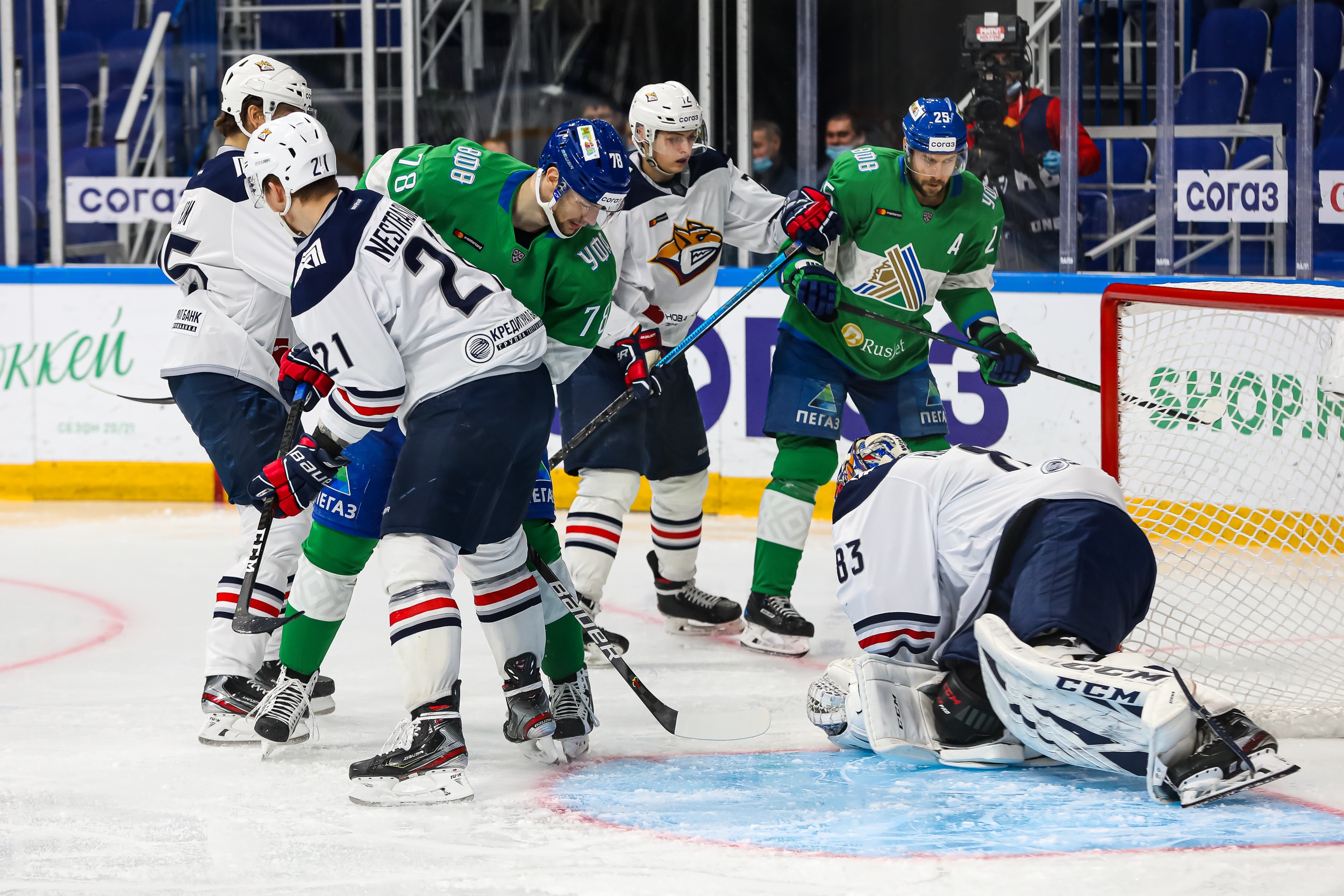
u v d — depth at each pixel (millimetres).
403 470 10156
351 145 26984
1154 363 14125
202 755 11445
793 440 15758
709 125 25781
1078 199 24484
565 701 11531
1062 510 10664
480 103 26719
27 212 26688
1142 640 13719
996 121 23844
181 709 12945
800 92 25000
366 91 26531
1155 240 24016
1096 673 9727
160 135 26469
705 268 15602
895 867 8695
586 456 15070
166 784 10641
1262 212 23734
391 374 9898
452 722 10195
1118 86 24578
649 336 14297
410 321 9969
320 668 14531
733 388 24422
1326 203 23500
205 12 26359
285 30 26516
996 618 10461
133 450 25797
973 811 9797
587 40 26375
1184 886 8297
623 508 15148
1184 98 24703
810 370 15836
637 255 14930
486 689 13734
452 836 9383
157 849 9188
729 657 15266
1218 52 24578
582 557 14961
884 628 11234
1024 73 23672
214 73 26516
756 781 10664
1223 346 14820
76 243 26625
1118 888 8273
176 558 20734
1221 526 14711
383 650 15320
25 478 26000
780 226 15594
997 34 23609
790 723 12531
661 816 9789
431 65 26656
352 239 9766
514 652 11117
